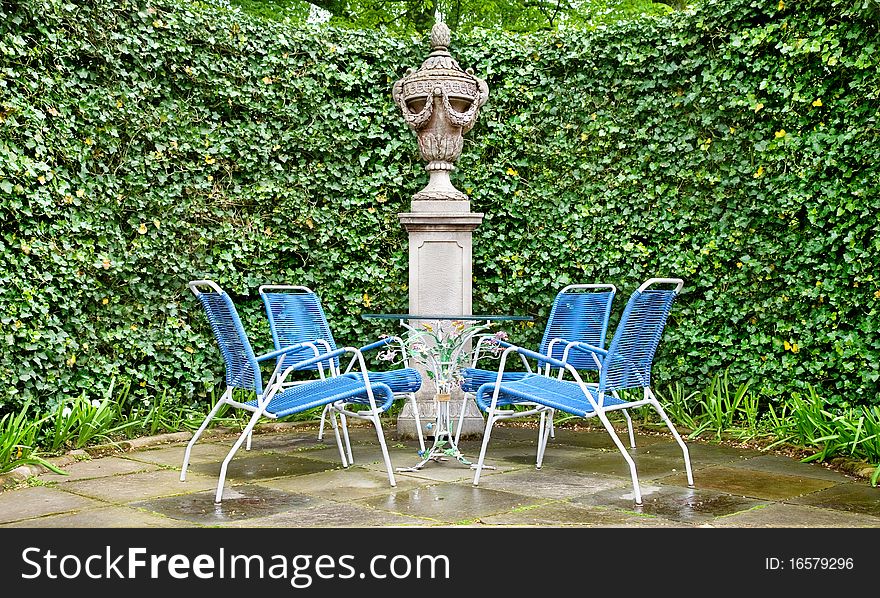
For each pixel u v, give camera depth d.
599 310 4.79
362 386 3.64
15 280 4.31
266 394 3.56
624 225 5.66
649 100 5.56
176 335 5.26
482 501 3.28
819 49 4.72
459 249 5.02
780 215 5.00
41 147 4.44
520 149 5.88
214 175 5.50
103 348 4.91
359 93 5.95
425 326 4.28
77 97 4.72
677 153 5.49
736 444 4.69
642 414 5.48
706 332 5.40
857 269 4.62
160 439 4.74
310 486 3.59
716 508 3.15
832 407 4.79
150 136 5.10
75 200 4.63
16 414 4.41
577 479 3.73
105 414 4.59
